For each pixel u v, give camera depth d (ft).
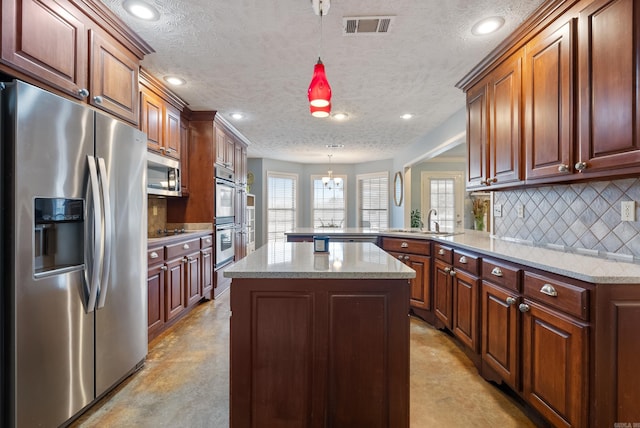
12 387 4.51
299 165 26.07
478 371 7.31
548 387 5.00
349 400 4.70
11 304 4.48
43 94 4.84
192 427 5.48
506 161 7.25
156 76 9.27
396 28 6.77
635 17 4.39
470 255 7.54
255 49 7.69
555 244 7.21
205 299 12.82
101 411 5.90
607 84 4.79
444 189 22.91
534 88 6.35
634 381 4.23
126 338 6.77
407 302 4.70
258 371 4.68
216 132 13.03
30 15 4.80
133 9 6.12
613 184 5.84
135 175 7.02
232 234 15.15
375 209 25.04
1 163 4.46
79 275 5.49
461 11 6.18
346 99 11.11
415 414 5.82
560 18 5.68
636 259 5.41
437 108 12.11
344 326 4.69
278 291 4.68
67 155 5.22
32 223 4.68
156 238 9.35
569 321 4.58
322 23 6.61
